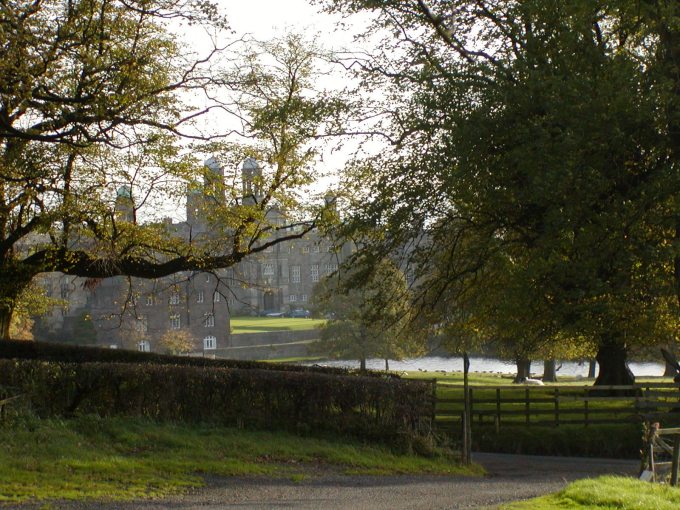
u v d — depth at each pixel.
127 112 23.09
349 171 26.12
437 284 26.39
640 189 19.02
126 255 25.27
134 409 15.84
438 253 26.28
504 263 22.12
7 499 10.22
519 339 24.27
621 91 18.55
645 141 19.36
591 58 19.97
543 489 14.02
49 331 87.62
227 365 24.33
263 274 138.62
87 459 12.70
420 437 17.09
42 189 23.30
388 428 16.94
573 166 18.53
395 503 11.62
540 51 20.52
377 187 23.97
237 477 13.12
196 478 12.67
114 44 22.75
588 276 19.22
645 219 19.06
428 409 17.42
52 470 11.87
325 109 23.94
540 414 25.00
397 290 27.28
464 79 22.02
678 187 18.50
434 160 21.86
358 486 13.30
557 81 19.20
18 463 11.91
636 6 19.34
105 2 21.97
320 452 15.45
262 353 91.19
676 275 19.98
